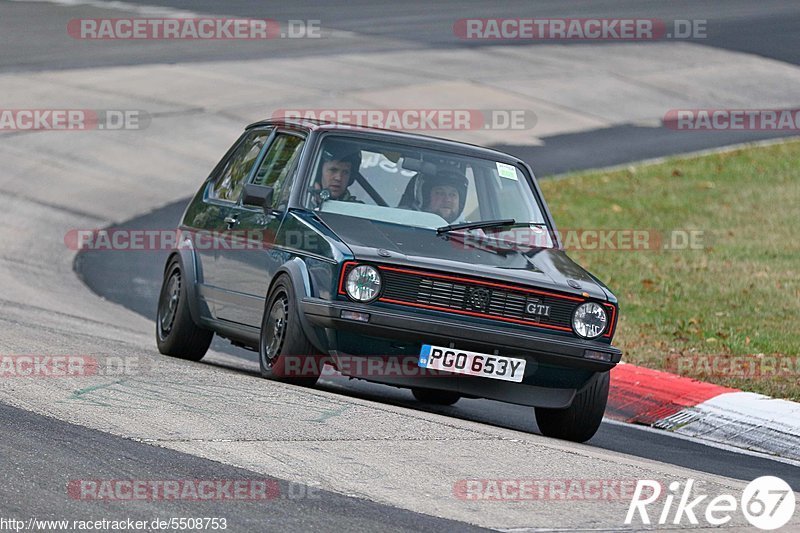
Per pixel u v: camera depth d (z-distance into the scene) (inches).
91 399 1052.5
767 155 3489.2
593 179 3144.7
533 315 1153.4
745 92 4387.3
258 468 876.6
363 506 807.7
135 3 5167.3
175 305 1427.2
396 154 1293.1
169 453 897.5
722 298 2012.8
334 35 4803.2
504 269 1170.6
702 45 4990.2
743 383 1466.5
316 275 1154.7
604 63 4601.4
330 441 968.3
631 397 1414.9
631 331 1768.0
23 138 3169.3
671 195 2999.5
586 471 962.1
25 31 4463.6
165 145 3248.0
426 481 882.1
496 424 1288.1
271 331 1209.4
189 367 1261.1
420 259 1145.4
